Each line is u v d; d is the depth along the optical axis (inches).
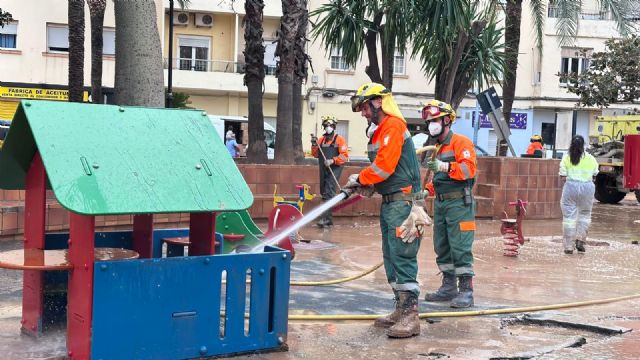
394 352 187.2
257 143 546.6
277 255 181.2
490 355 184.9
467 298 242.7
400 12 544.4
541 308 243.8
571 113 1320.1
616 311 246.4
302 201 442.0
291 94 533.0
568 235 384.5
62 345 178.5
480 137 1274.6
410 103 1244.5
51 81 1128.2
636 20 860.0
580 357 177.9
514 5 641.6
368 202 508.1
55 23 1128.8
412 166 203.9
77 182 151.7
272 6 1214.3
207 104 1254.9
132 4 304.3
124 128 169.0
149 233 206.7
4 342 180.9
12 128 169.3
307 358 179.0
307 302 240.8
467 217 241.3
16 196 397.1
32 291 185.3
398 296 209.2
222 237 233.5
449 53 561.6
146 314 160.2
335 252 356.8
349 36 572.1
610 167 783.7
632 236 482.9
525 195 547.5
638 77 930.7
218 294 171.3
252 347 178.4
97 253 172.1
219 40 1249.4
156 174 163.0
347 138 1235.9
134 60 306.0
